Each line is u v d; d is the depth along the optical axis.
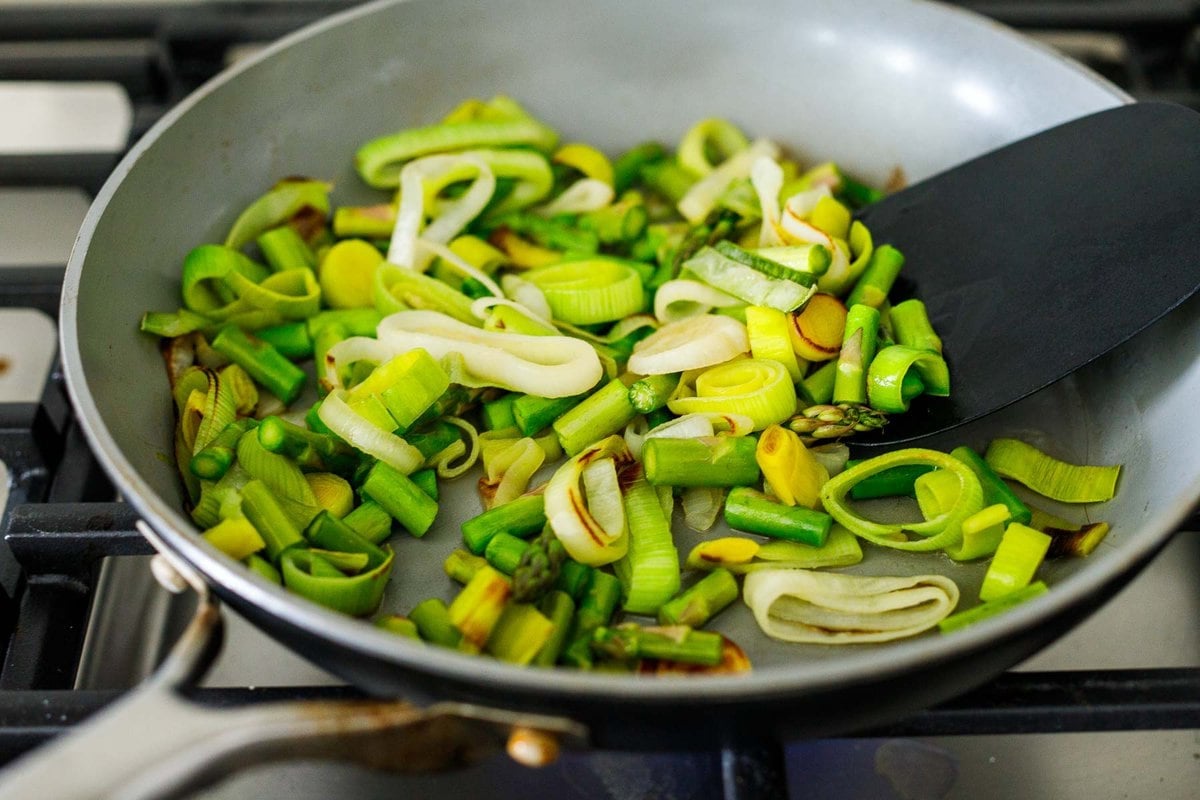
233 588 0.29
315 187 0.41
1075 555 0.35
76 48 0.48
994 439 0.38
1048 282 0.37
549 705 0.28
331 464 0.37
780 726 0.29
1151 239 0.36
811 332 0.38
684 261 0.40
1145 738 0.35
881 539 0.35
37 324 0.45
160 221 0.39
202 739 0.26
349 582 0.33
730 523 0.36
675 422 0.36
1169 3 0.48
